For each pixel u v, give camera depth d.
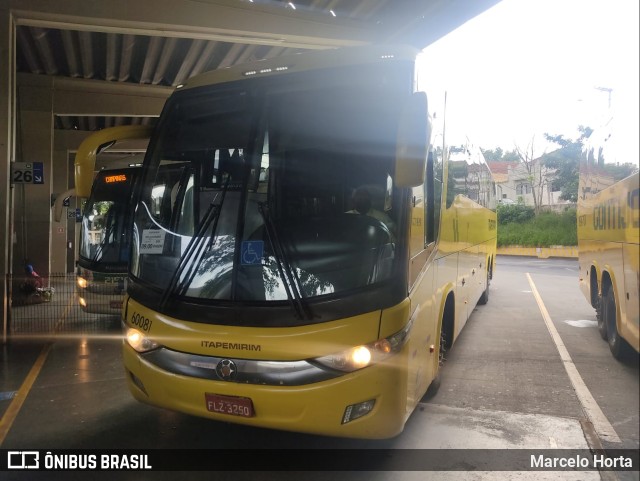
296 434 4.66
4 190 8.77
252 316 3.64
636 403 5.42
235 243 3.85
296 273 3.63
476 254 9.27
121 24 9.91
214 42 13.59
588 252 8.42
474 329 9.28
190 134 4.38
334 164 3.94
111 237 9.20
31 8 9.13
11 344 8.10
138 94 17.47
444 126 5.46
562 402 5.46
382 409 3.52
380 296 3.57
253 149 4.07
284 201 3.92
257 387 3.57
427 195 4.61
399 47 4.10
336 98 4.06
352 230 3.73
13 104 9.22
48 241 15.82
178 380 3.83
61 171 22.88
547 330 9.12
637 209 5.07
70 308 10.03
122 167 9.57
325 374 3.48
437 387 5.59
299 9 11.19
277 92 4.19
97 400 5.57
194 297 3.86
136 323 4.15
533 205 40.97
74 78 16.80
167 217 4.29
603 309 7.61
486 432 4.69
